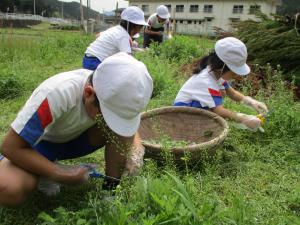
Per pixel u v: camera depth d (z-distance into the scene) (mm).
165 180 2281
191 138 3219
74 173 2125
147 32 9172
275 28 5430
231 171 2863
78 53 9523
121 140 2240
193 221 1859
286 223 2133
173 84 5172
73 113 2047
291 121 3422
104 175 2400
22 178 2041
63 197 2379
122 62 1862
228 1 42375
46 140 2289
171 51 8086
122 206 1933
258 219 2125
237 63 3148
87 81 2000
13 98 4809
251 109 3986
